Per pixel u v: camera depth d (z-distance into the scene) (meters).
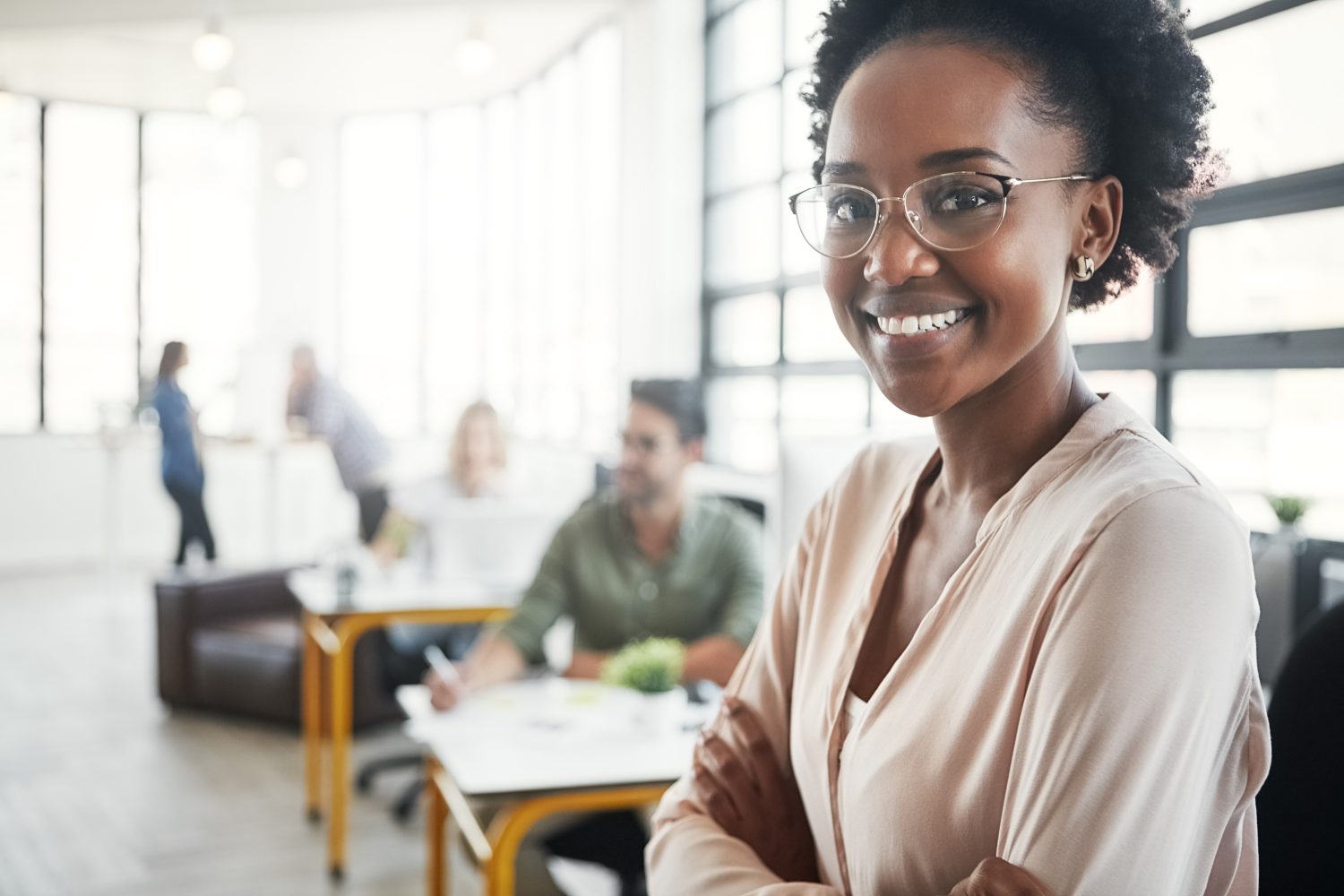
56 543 8.69
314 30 6.64
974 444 0.74
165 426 7.24
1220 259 2.81
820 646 0.84
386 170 9.16
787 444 2.08
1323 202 2.53
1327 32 2.52
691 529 2.49
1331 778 0.97
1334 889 0.96
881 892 0.69
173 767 4.00
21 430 8.60
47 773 3.93
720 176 5.45
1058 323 0.71
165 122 8.92
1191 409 2.91
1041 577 0.63
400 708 4.39
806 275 4.73
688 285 5.57
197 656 4.58
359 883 3.04
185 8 5.99
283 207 9.04
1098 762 0.57
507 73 7.65
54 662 5.60
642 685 1.87
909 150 0.68
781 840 0.91
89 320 8.80
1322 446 2.56
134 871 3.10
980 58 0.67
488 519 3.45
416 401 9.19
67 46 7.12
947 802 0.65
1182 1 2.90
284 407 6.94
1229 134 2.79
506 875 1.67
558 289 7.27
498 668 2.36
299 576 3.60
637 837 2.23
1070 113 0.69
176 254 9.00
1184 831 0.58
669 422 2.42
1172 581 0.58
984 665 0.65
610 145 6.45
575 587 2.52
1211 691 0.58
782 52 4.88
